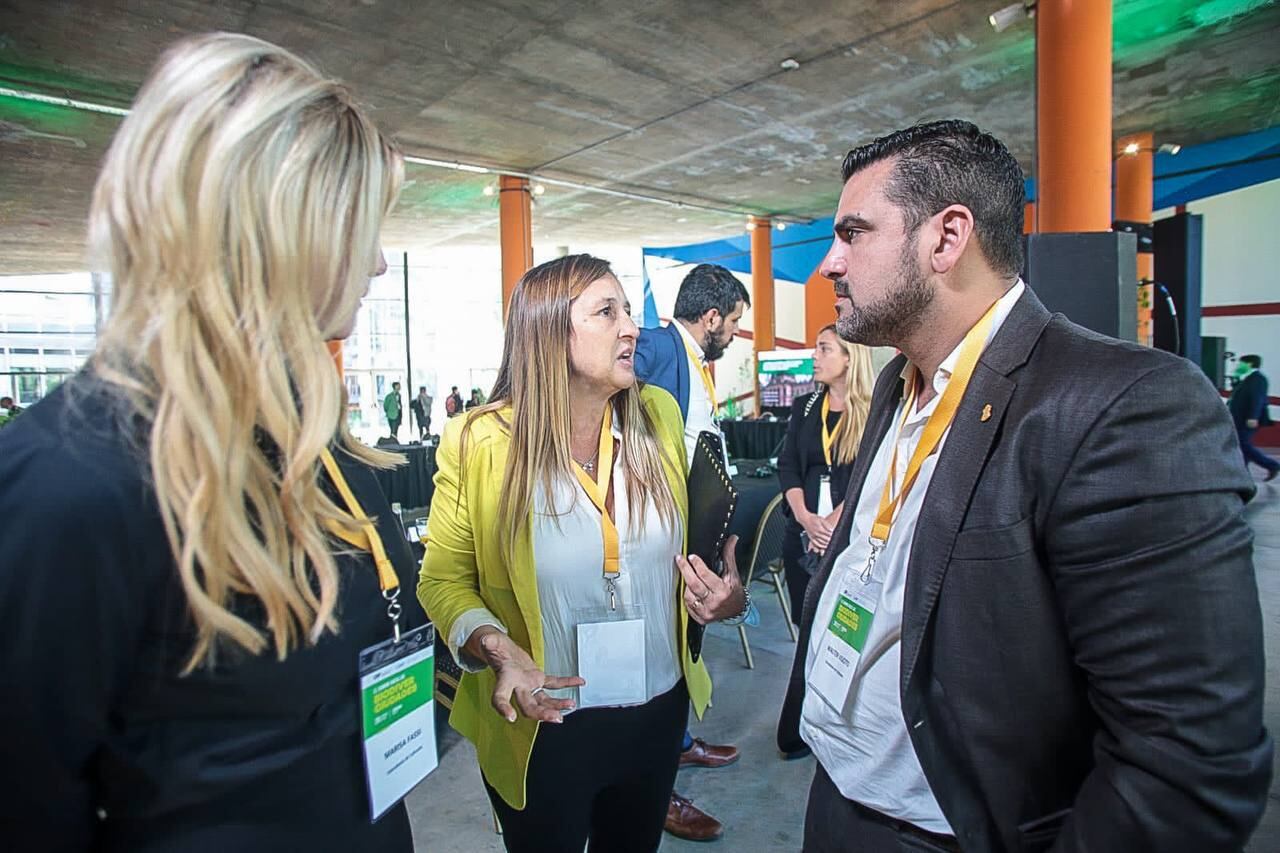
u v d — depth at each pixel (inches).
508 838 46.1
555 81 247.6
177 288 17.6
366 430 716.7
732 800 78.0
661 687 46.4
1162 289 163.9
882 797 30.6
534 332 43.6
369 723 24.9
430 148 320.5
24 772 17.4
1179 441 21.5
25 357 634.2
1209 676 20.6
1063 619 24.6
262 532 20.0
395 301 731.4
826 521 87.1
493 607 46.1
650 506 46.2
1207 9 210.1
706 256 593.0
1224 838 20.5
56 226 425.4
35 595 16.4
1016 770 25.7
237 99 18.4
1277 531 185.0
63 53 207.9
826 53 231.8
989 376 26.9
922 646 27.2
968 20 211.6
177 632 19.0
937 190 28.0
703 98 267.9
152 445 17.6
